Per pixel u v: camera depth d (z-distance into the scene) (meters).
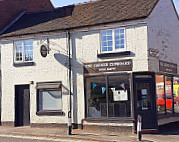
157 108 14.00
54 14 17.64
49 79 15.60
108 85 14.08
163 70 14.77
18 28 17.30
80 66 14.86
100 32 14.46
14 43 16.66
